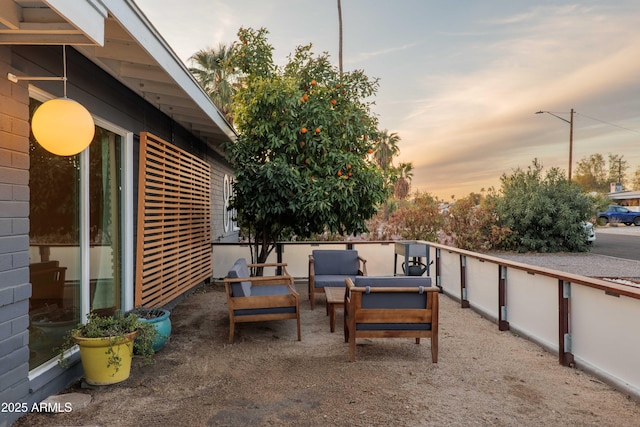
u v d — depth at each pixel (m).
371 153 7.43
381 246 8.33
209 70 15.15
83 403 2.70
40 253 2.91
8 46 2.44
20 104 2.54
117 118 4.19
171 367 3.47
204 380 3.19
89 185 3.67
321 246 8.30
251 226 7.33
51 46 2.98
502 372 3.37
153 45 3.16
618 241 16.28
